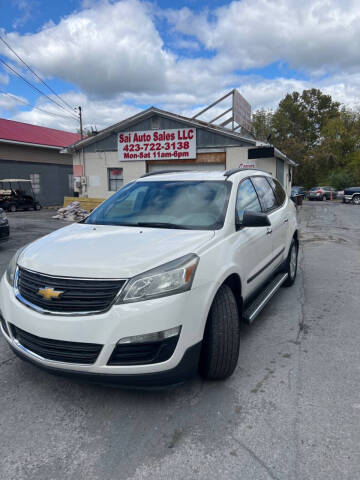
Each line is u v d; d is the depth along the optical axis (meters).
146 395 2.84
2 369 3.25
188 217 3.45
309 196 39.69
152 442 2.32
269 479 2.02
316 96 67.56
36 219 15.86
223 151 15.73
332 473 2.06
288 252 5.23
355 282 6.03
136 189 4.16
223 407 2.68
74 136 33.09
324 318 4.43
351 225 14.73
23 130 27.66
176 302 2.44
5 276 3.03
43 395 2.85
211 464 2.13
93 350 2.42
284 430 2.42
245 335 3.95
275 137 51.84
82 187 18.28
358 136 53.69
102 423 2.51
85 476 2.06
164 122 16.39
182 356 2.48
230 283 3.20
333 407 2.66
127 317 2.36
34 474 2.07
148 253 2.65
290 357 3.45
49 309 2.52
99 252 2.72
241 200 3.79
